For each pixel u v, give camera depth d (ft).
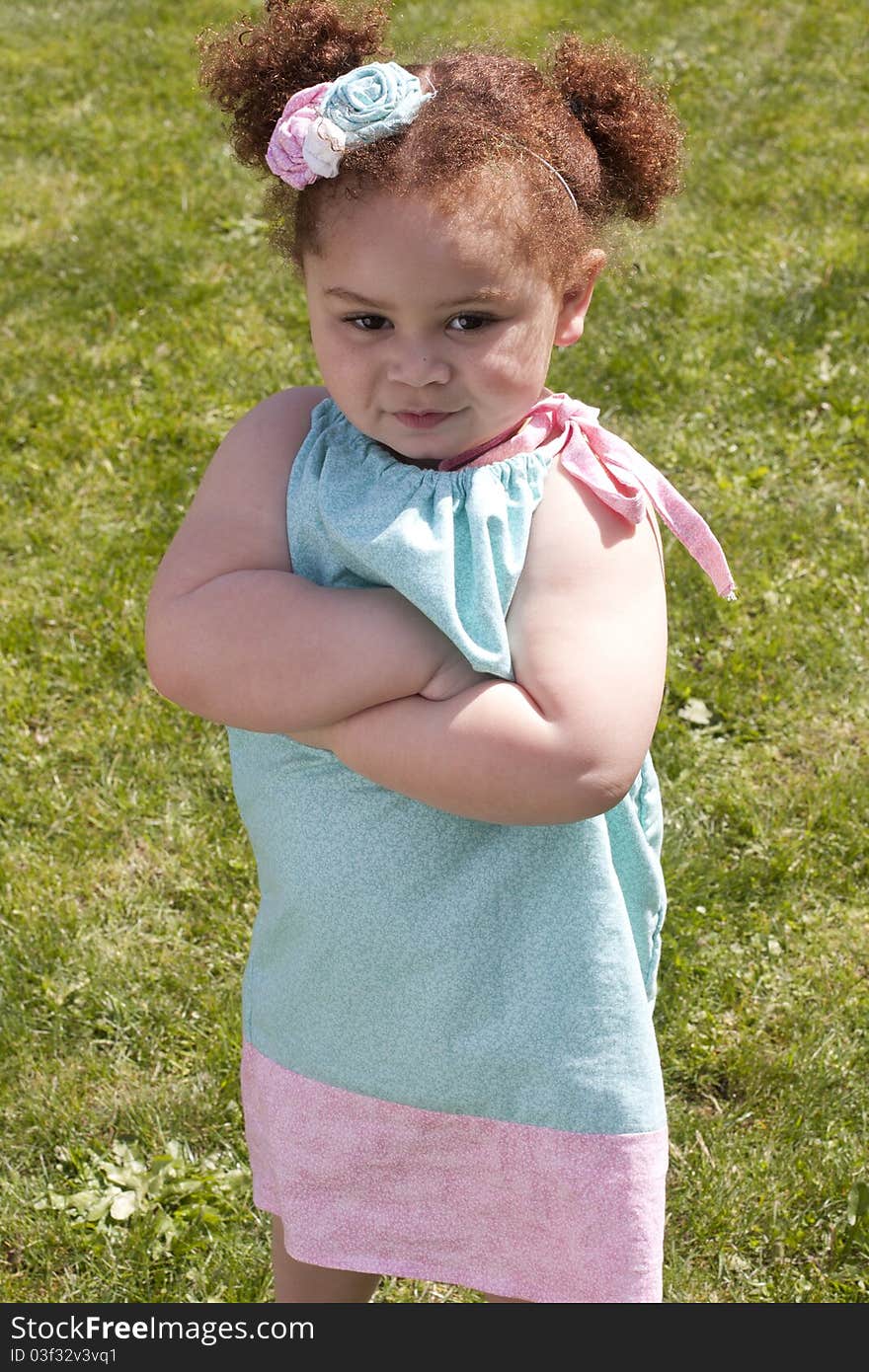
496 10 32.81
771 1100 10.78
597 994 6.30
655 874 6.64
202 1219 9.95
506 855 6.18
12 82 30.76
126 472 18.42
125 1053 11.33
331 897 6.34
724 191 25.08
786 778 13.78
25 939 12.08
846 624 15.52
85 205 25.61
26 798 13.55
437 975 6.29
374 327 5.70
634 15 32.83
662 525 16.67
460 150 5.43
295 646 5.82
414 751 5.69
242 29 6.46
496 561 5.75
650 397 19.43
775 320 21.21
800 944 12.09
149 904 12.54
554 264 5.66
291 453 6.39
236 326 21.77
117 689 14.90
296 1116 6.88
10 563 16.85
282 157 5.60
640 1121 6.44
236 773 6.82
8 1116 10.78
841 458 18.28
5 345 21.34
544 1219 6.63
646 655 5.81
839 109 28.32
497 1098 6.47
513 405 5.77
